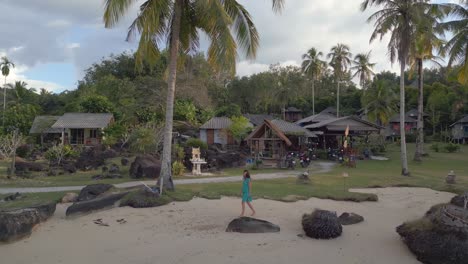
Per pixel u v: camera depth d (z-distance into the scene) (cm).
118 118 4634
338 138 4638
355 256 843
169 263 793
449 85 6644
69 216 1144
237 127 4234
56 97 6781
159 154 2727
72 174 2381
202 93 5438
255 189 1664
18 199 1395
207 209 1262
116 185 1753
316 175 2309
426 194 1656
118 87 5231
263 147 3159
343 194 1534
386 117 5044
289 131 3597
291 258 823
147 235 988
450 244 792
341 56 6019
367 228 1068
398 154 4272
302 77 7538
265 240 943
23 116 4762
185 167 2467
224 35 1259
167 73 1659
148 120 4541
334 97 7706
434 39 2842
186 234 996
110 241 938
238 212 1230
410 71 3650
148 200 1289
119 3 1212
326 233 957
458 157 3825
